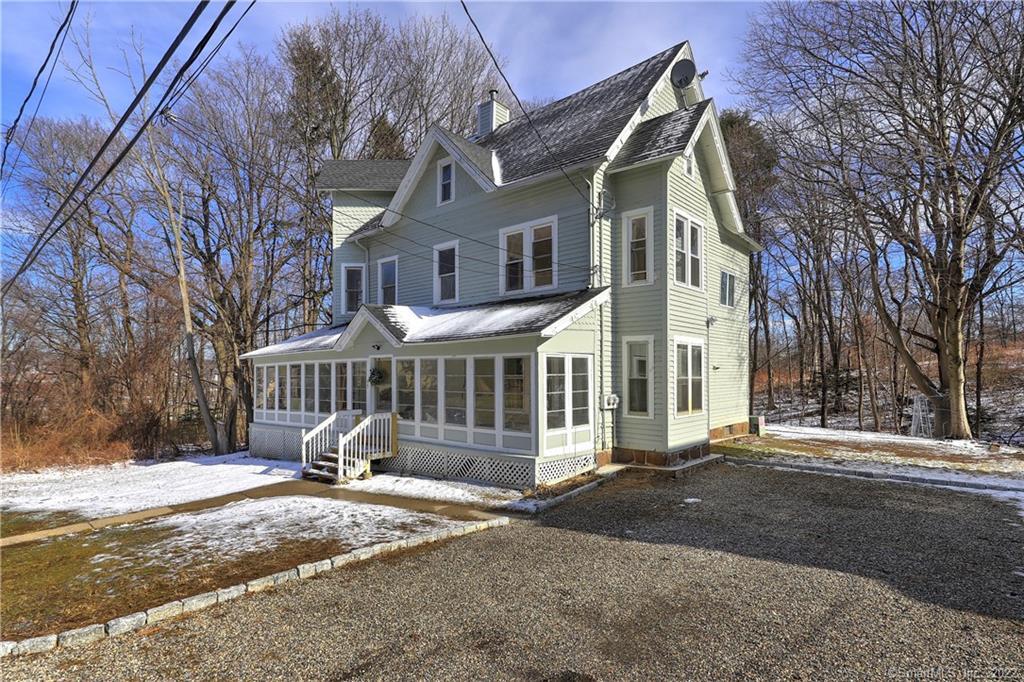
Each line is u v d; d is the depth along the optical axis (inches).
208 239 892.0
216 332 872.9
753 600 187.8
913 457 493.0
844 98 660.1
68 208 821.9
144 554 252.1
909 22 608.7
